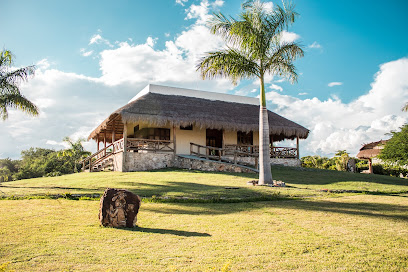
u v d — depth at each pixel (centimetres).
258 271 454
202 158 2073
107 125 2253
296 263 486
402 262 494
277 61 1431
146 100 2086
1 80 1553
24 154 6162
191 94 2530
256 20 1380
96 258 495
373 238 618
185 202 1002
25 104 1583
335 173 2050
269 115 2525
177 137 2308
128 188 1210
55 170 4356
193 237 616
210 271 417
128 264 473
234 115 2314
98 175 1731
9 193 1091
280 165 2367
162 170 1873
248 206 946
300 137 2533
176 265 471
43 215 778
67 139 4128
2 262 471
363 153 4512
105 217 689
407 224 733
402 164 2681
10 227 661
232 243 581
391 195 1263
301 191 1230
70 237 603
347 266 477
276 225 716
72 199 1020
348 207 946
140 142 2006
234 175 1691
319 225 719
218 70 1395
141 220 757
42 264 466
